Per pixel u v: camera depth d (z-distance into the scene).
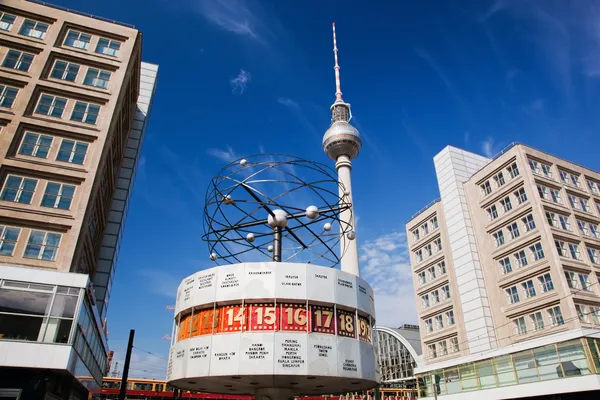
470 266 53.72
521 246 48.16
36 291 28.12
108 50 43.91
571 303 41.09
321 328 18.81
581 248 46.38
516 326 46.97
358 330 19.89
